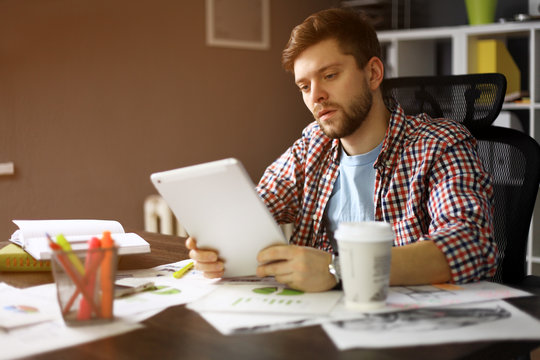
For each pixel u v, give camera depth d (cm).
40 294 103
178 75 313
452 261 104
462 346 75
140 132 299
